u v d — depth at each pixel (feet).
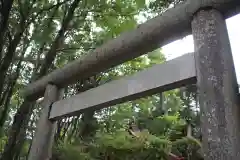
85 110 5.86
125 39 5.14
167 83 4.20
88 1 11.64
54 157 10.96
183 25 4.24
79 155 11.06
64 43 13.56
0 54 8.87
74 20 12.49
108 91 5.38
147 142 11.12
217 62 3.45
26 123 10.96
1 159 9.19
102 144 11.53
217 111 3.18
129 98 4.94
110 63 5.64
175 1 10.70
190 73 3.88
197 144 10.26
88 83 14.88
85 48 12.35
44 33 10.93
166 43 4.73
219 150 3.01
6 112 10.92
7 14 8.52
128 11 11.56
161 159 10.68
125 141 11.35
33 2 10.09
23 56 12.44
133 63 13.78
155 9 11.46
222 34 3.71
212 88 3.34
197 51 3.76
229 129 3.06
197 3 3.98
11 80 11.68
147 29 4.73
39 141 6.49
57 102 6.77
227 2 3.72
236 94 3.40
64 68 6.73
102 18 12.09
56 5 10.70
